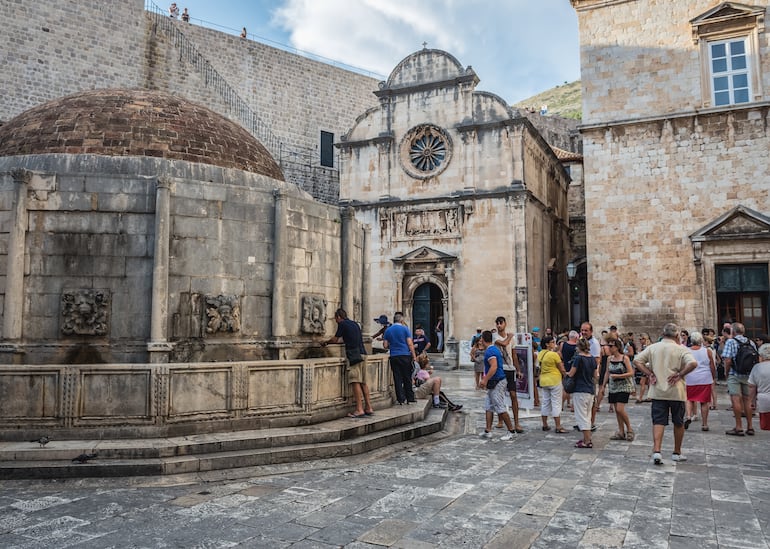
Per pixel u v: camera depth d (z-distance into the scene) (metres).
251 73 41.81
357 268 17.42
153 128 14.86
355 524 7.53
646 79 27.73
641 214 27.56
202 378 11.14
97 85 34.47
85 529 7.25
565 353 16.45
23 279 11.70
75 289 11.89
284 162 41.69
